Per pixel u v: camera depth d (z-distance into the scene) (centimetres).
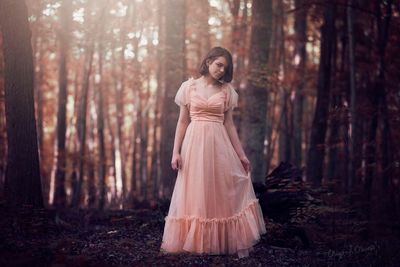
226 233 486
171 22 1108
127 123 2769
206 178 484
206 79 505
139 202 1073
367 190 1198
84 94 1525
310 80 1764
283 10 1738
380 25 1232
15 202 644
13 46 655
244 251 491
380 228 863
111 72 1925
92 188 1662
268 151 1784
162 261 471
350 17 1259
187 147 495
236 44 1653
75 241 548
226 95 504
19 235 555
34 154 666
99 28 1235
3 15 655
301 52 1752
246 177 499
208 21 1449
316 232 687
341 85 1494
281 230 631
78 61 1911
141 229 660
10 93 658
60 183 1563
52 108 2250
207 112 494
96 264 445
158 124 2061
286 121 1794
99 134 1684
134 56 1329
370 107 1197
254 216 491
